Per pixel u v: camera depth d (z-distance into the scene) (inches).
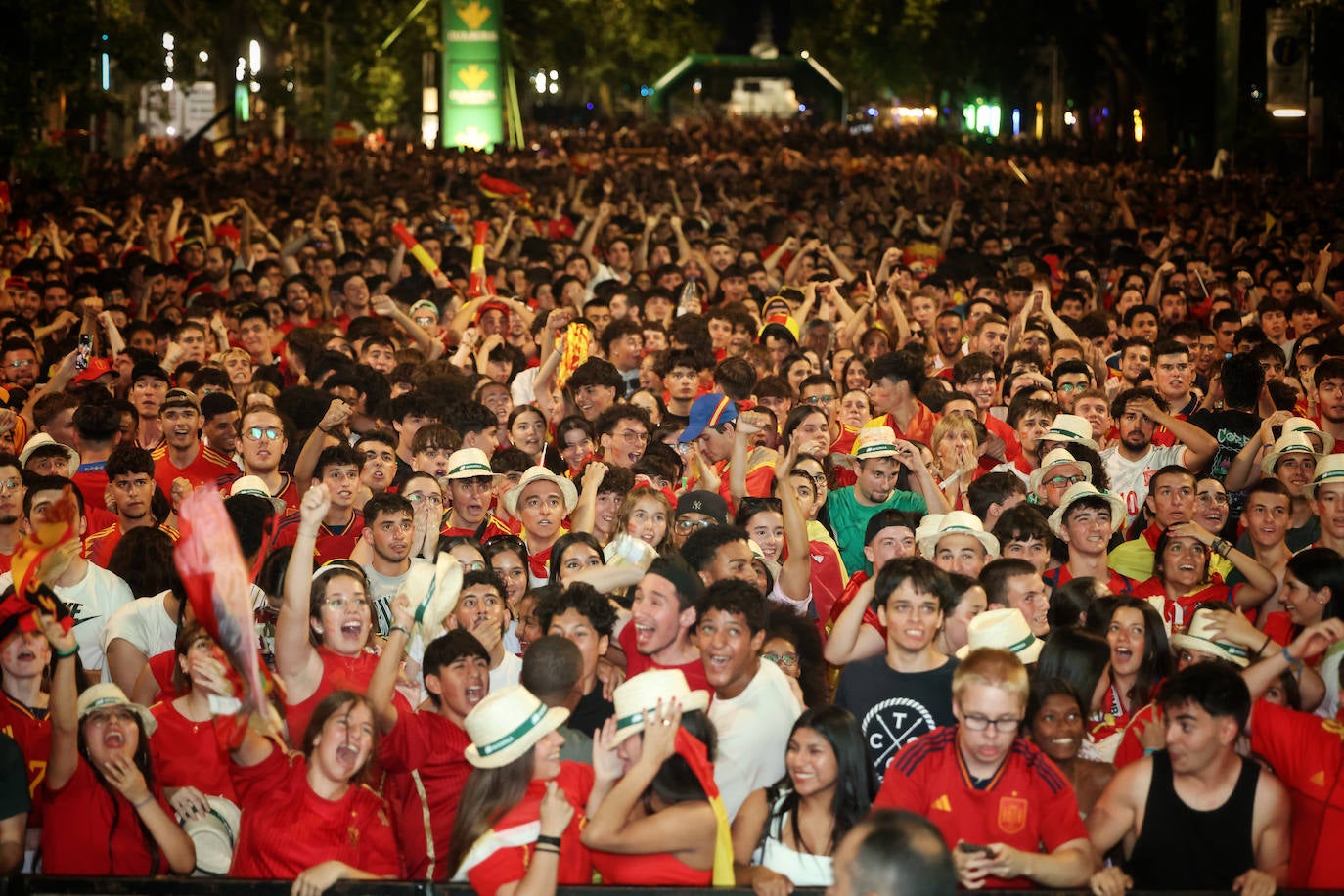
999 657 201.0
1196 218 1040.2
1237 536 370.0
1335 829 202.4
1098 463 353.1
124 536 290.8
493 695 196.7
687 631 236.4
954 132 2706.7
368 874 199.2
